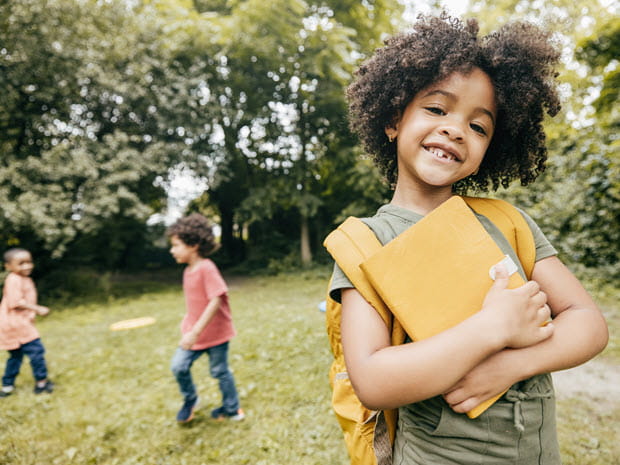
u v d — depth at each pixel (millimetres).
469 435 809
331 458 2520
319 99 12336
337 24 11125
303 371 3910
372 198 11703
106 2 9922
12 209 8133
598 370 3600
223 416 3100
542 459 845
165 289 11727
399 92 971
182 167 11398
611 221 6805
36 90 9391
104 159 9734
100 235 11586
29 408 3469
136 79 10367
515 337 721
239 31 11133
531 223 998
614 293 5984
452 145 881
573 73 7766
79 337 6184
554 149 7711
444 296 777
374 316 808
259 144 13773
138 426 3051
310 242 15844
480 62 920
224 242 18797
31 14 8648
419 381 702
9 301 3779
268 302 8469
